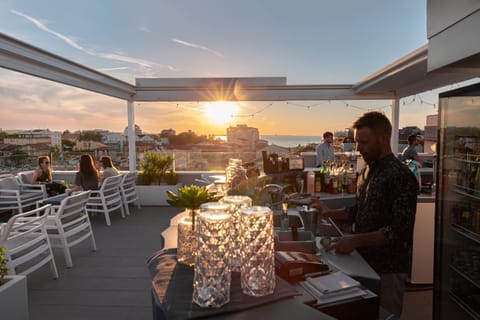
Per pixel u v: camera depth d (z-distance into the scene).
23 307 2.09
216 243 0.88
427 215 2.91
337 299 1.07
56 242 4.16
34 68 3.76
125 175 5.80
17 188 5.79
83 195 3.75
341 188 3.07
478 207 1.70
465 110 1.74
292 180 3.12
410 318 2.50
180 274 1.11
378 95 6.11
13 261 2.72
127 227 4.95
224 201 1.27
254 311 0.87
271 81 6.10
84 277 3.18
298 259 1.21
